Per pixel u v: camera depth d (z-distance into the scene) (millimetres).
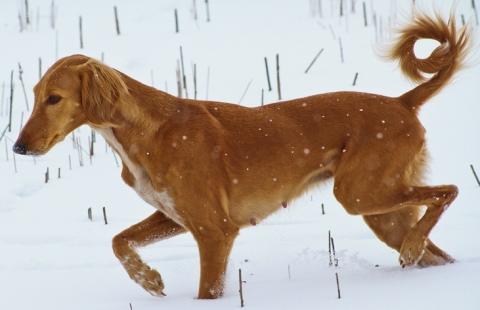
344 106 11039
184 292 10852
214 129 10609
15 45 20375
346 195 11000
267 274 11234
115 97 10273
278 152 10844
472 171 14477
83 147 16766
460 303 8945
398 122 10969
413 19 11547
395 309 8984
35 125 10281
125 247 10836
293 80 18312
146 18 21906
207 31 20891
